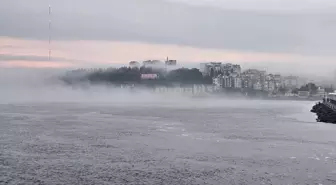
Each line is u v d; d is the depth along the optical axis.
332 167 39.91
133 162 43.00
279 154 47.78
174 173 37.81
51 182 34.59
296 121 101.75
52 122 95.19
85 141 59.59
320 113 112.00
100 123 93.62
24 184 33.94
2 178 35.72
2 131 73.12
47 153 48.56
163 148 52.59
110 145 55.34
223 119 111.25
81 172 38.19
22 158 45.09
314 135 67.88
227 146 54.56
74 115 125.06
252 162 42.88
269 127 84.38
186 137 65.25
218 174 37.34
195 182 34.66
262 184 33.78
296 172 37.88
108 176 36.72
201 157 46.00
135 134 69.62
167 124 92.44
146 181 35.03
